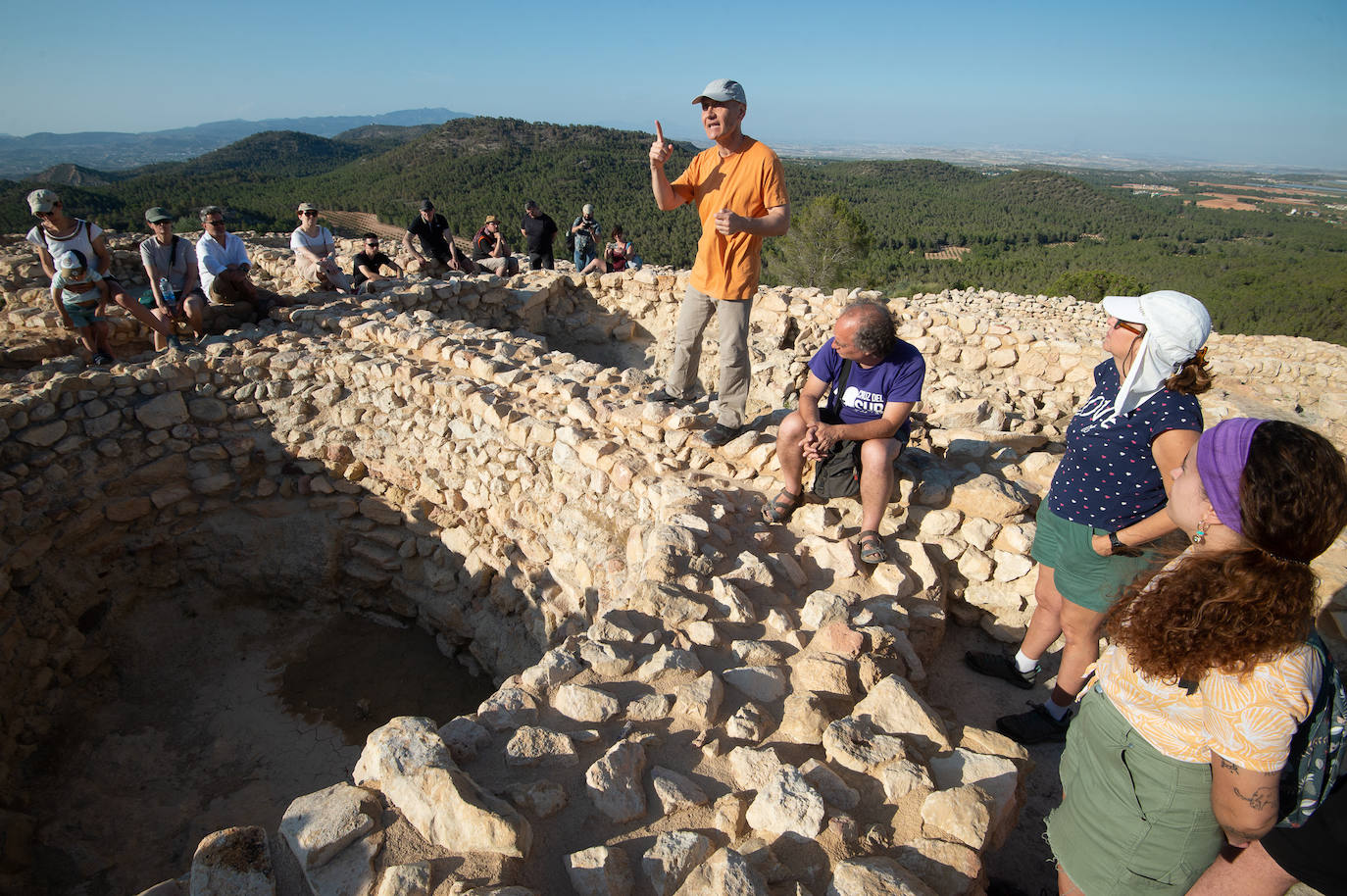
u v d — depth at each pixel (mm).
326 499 6215
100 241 6402
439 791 1802
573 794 1991
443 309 8258
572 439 4941
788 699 2402
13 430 5098
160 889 1695
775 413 4922
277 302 7367
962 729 2311
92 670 5301
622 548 4504
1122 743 1522
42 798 4551
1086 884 1681
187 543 5941
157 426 5809
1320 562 3301
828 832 1841
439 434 5812
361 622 6191
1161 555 2260
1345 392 8484
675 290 9375
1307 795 1236
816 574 3297
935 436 4590
